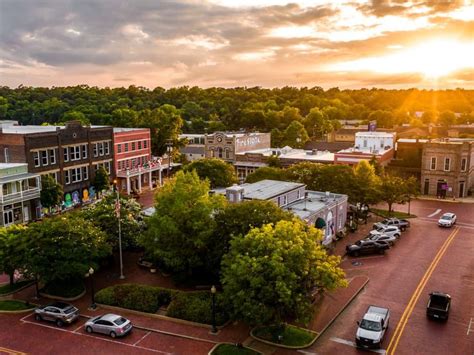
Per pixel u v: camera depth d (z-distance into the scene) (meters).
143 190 85.75
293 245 28.92
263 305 27.56
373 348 28.97
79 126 73.06
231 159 96.81
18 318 34.09
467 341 30.03
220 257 36.72
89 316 34.22
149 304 34.78
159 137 102.38
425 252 49.03
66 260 35.28
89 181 75.44
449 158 80.31
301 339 30.11
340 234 54.50
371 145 99.56
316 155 95.19
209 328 32.19
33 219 62.62
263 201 39.00
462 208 72.25
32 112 166.75
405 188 65.31
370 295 37.56
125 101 191.12
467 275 42.03
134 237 43.19
